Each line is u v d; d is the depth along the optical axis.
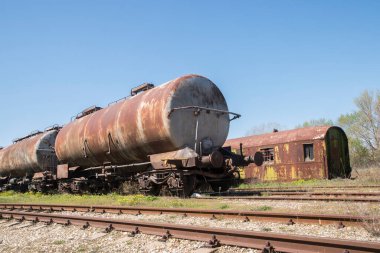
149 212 11.12
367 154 46.09
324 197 12.67
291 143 26.25
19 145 30.64
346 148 26.55
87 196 20.06
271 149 27.55
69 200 18.64
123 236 7.82
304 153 25.73
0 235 9.63
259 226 8.02
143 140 17.25
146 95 17.84
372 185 18.30
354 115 51.62
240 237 6.23
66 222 9.95
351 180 22.69
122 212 11.90
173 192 16.45
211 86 18.05
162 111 16.22
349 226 7.31
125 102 19.19
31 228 10.23
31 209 15.18
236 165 17.03
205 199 14.55
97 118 20.80
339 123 54.31
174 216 10.20
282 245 5.66
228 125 18.56
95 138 20.23
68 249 7.21
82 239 8.02
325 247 5.20
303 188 18.70
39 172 27.98
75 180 23.33
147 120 16.83
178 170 15.88
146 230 7.82
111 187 21.02
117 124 18.58
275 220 8.38
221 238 6.48
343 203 10.45
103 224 8.89
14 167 30.67
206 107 17.56
